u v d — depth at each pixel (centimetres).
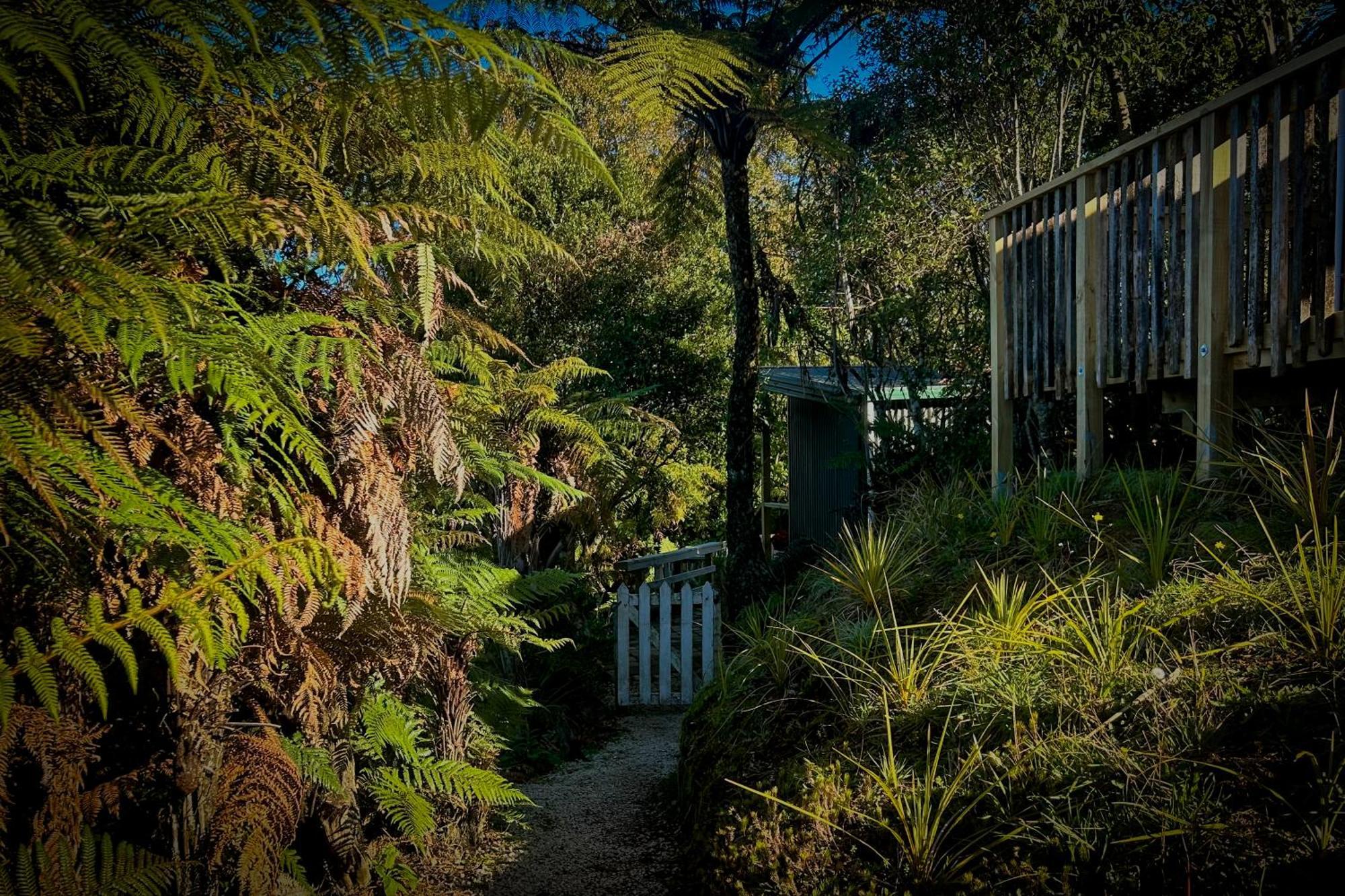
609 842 346
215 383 114
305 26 128
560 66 177
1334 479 285
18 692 142
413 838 239
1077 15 639
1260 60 730
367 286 183
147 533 126
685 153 877
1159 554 275
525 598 358
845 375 842
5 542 124
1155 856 169
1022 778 202
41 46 91
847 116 882
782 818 232
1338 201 290
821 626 353
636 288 1133
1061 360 455
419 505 261
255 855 165
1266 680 203
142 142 153
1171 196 372
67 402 110
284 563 146
